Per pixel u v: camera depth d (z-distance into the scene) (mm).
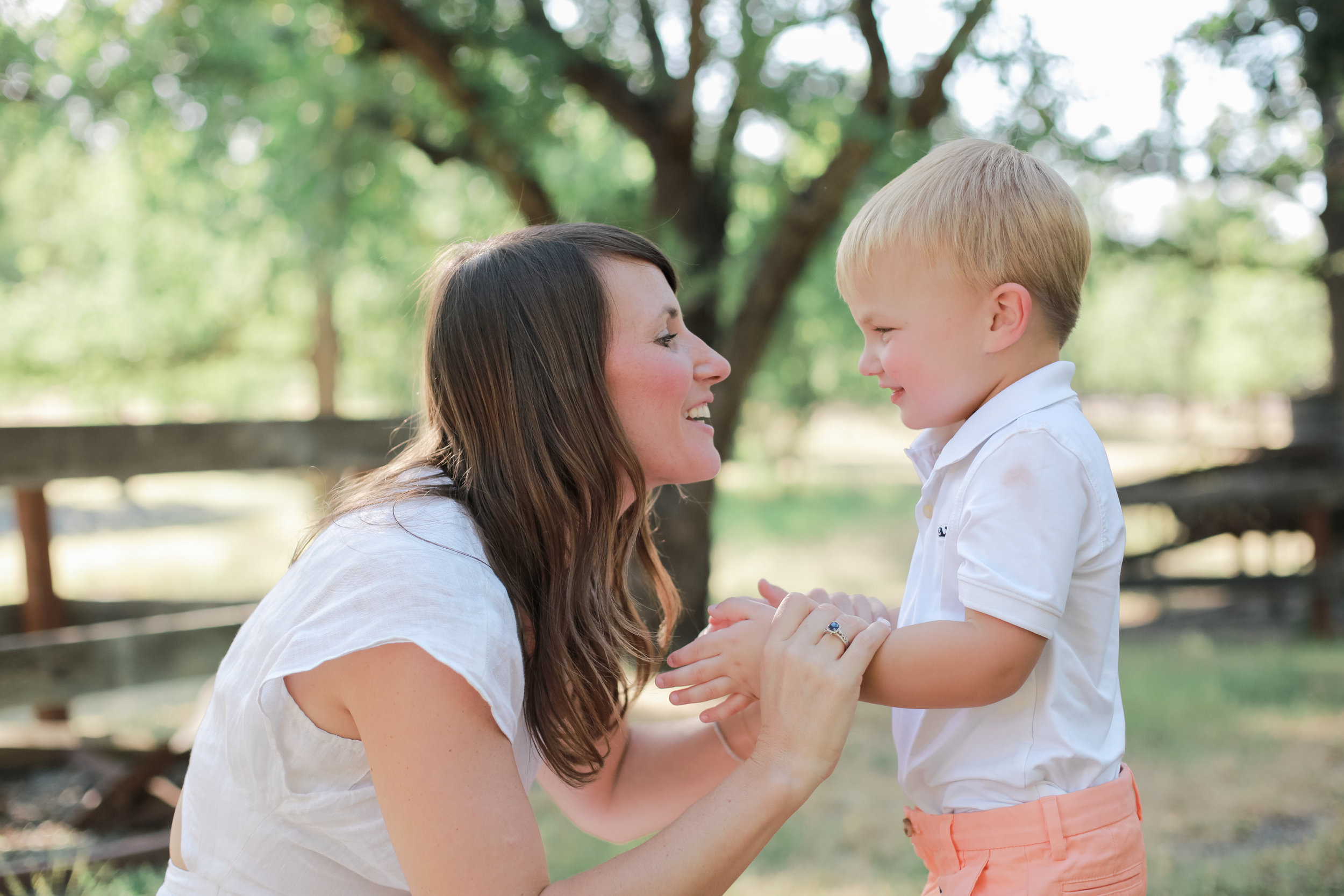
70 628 5129
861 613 1631
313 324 15031
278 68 6676
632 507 1535
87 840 3561
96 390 15586
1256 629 8961
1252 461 10375
